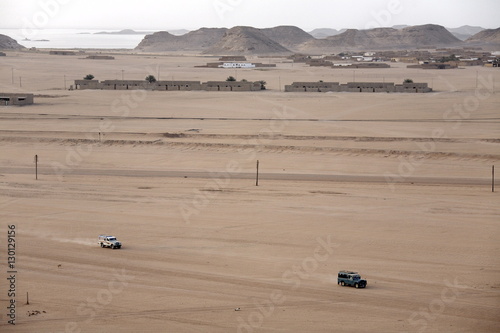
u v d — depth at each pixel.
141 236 49.81
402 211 56.47
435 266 43.72
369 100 127.00
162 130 95.69
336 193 62.88
